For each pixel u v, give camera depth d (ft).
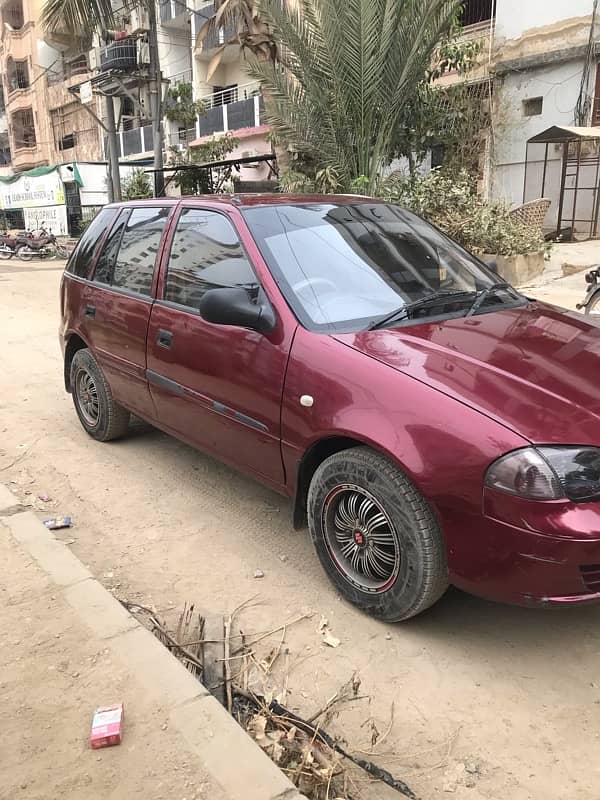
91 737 7.37
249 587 11.13
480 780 7.45
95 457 16.63
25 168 144.87
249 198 13.28
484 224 39.68
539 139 47.24
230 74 90.63
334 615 10.32
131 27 91.35
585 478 8.09
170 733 7.51
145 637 9.14
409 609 9.45
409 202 40.60
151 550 12.34
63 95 124.36
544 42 50.14
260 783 6.85
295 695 8.77
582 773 7.51
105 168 93.86
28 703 8.03
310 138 39.14
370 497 9.53
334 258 12.08
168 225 14.21
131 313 14.51
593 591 8.29
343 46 35.32
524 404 8.66
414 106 43.06
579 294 35.12
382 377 9.43
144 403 14.76
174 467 15.94
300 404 10.30
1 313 38.27
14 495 14.26
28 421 19.44
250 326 10.99
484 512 8.33
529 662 9.27
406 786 7.41
